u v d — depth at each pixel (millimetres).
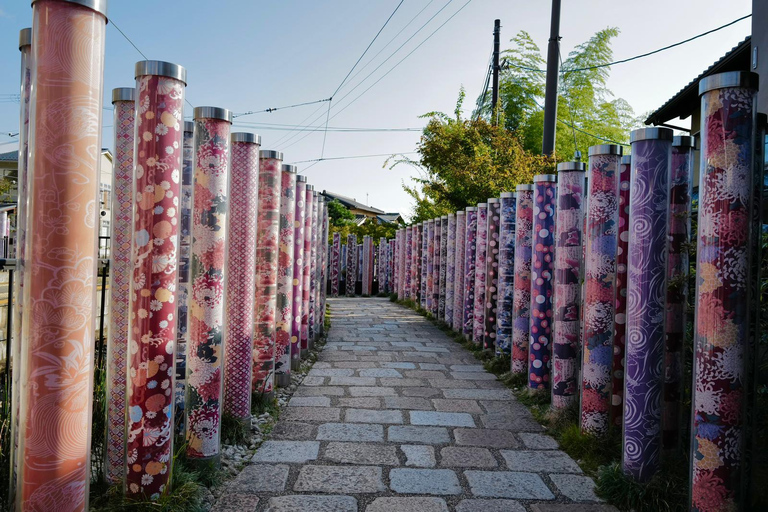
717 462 2549
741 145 2508
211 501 2984
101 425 3400
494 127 11250
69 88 2098
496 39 13367
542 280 5016
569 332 4418
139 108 2740
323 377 5934
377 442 3947
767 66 3723
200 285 3301
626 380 3207
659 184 3145
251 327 3998
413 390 5445
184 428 3320
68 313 2129
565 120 14180
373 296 18125
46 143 2084
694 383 2660
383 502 3016
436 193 12789
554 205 5008
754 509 2727
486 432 4211
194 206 3348
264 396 4602
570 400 4410
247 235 3934
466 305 8289
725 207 2525
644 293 3129
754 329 2707
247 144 3916
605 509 2996
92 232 2193
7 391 3000
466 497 3105
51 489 2127
